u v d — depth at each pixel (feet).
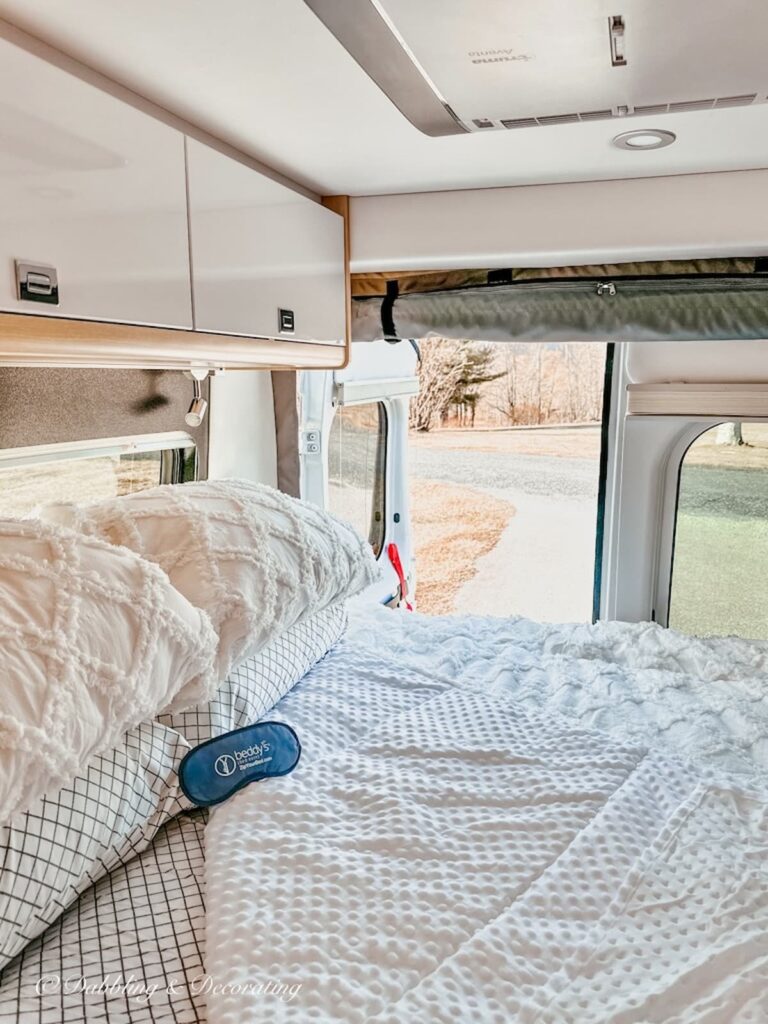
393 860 3.62
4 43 2.81
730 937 3.17
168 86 3.77
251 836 3.72
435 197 6.12
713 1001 2.83
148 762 3.84
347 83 3.74
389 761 4.51
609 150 4.99
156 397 6.17
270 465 8.16
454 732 4.79
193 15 3.01
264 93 3.87
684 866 3.64
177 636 3.63
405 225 6.21
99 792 3.46
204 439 6.87
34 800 2.92
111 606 3.42
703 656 6.25
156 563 4.24
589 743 4.67
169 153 3.84
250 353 4.76
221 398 7.11
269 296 4.97
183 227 3.99
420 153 5.03
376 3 2.66
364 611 7.60
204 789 3.97
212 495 4.86
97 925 3.26
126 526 4.37
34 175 2.98
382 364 9.33
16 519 3.63
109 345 3.48
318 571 5.09
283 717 4.89
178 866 3.67
